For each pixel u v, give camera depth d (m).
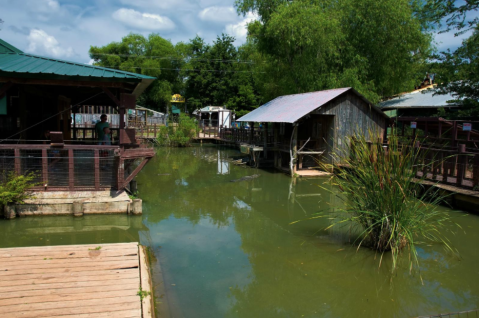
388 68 20.92
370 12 19.62
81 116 27.70
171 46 43.69
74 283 4.45
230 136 27.56
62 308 3.85
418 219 6.24
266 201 10.79
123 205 8.32
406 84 24.45
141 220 8.18
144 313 3.83
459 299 5.01
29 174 8.16
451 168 10.25
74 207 8.08
